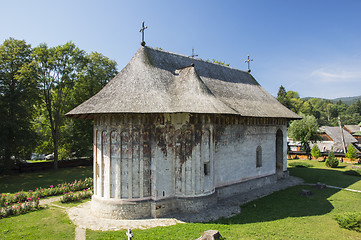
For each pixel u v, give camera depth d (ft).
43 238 38.68
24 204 54.65
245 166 69.05
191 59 70.38
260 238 38.58
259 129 74.33
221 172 61.62
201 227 42.32
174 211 49.90
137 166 47.88
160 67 57.98
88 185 74.13
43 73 110.52
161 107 47.26
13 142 98.48
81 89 128.67
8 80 98.84
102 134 49.19
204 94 52.31
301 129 141.18
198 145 51.01
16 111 98.07
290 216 49.01
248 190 69.10
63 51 112.06
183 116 50.24
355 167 106.52
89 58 127.44
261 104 77.05
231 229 41.73
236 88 75.92
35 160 161.17
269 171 78.13
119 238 38.24
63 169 114.42
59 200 61.57
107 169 48.21
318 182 76.54
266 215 49.42
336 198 62.13
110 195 47.75
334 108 440.86
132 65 54.90
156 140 48.32
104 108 45.91
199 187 51.21
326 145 171.22
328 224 44.93
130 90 49.83
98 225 43.83
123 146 47.52
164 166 49.24
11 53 101.14
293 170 102.42
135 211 46.96
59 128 125.18
